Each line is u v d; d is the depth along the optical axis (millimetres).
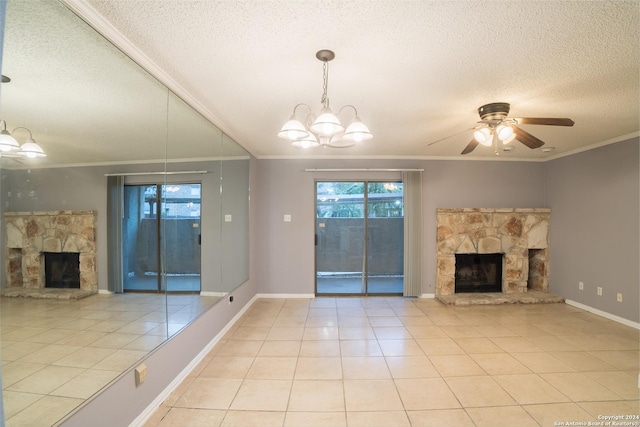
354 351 2982
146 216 2164
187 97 2475
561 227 4699
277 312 4191
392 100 2584
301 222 4941
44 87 1341
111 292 1812
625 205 3705
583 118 3035
